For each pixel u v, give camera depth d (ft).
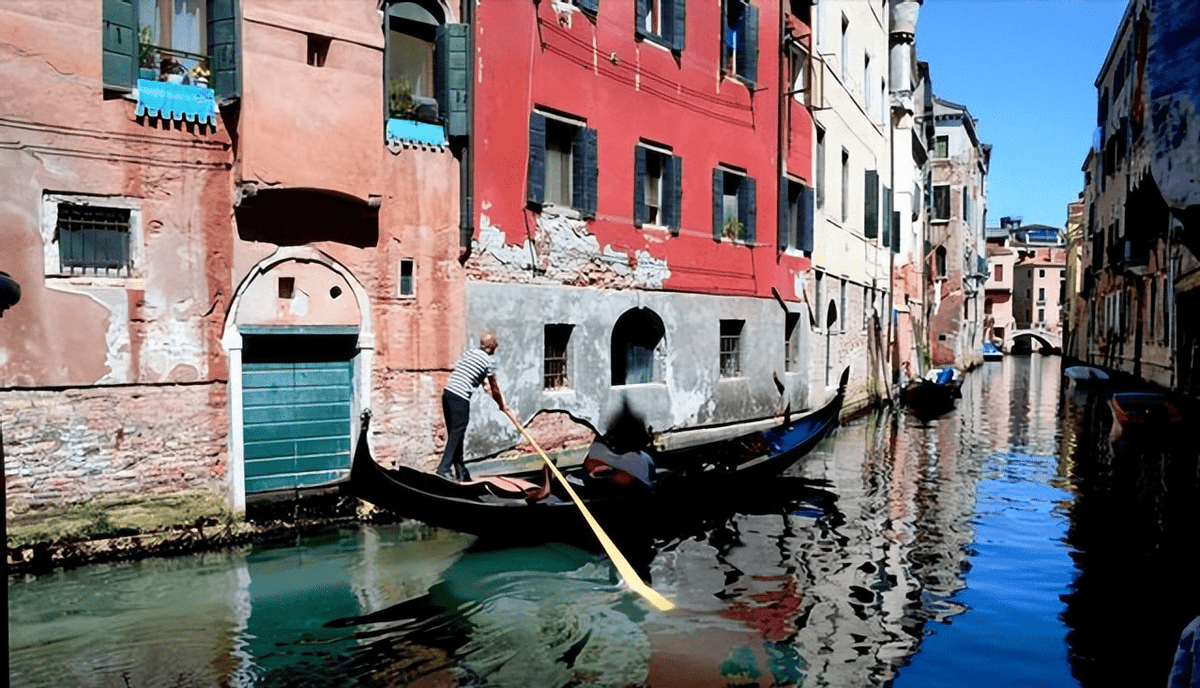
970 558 27.58
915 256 111.65
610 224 43.09
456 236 34.42
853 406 73.15
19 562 24.68
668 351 47.16
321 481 31.81
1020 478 42.11
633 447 33.60
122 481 26.66
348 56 30.14
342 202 31.07
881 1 83.51
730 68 52.80
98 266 26.55
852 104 72.69
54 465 25.43
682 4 47.37
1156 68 52.80
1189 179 48.65
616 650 19.93
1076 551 28.40
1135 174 73.00
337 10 29.86
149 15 27.66
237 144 28.27
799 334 60.85
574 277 40.93
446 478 27.89
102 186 26.21
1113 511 34.60
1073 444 54.34
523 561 27.07
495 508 26.08
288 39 28.76
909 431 61.21
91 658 19.17
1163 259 68.33
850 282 72.95
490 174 36.09
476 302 35.45
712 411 50.62
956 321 139.64
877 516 33.60
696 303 49.24
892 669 18.85
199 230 28.04
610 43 42.80
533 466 38.37
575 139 41.52
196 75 28.09
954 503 36.06
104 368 26.30
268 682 18.10
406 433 33.27
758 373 54.95
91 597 22.97
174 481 27.66
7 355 24.62
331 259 31.07
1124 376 89.30
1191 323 59.31
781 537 30.30
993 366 176.65
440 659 19.42
